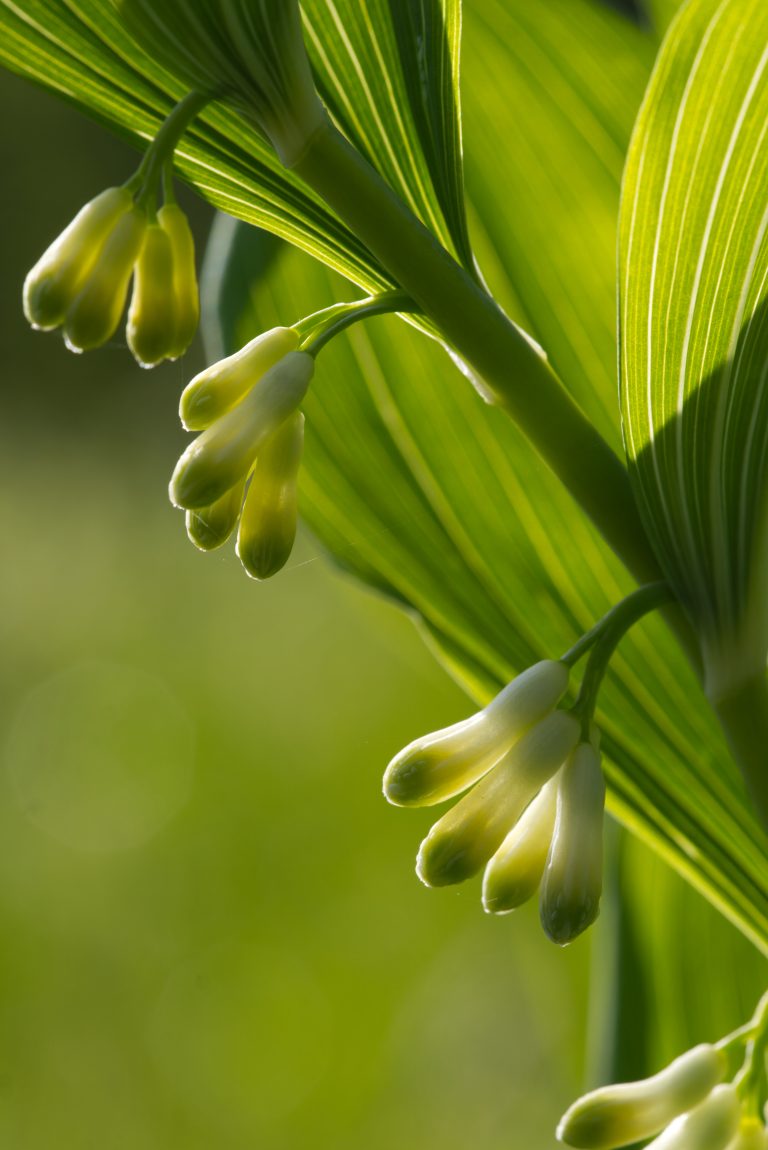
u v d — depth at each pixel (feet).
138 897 3.76
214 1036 3.31
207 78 1.12
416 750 1.12
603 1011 1.41
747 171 1.09
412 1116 3.11
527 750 1.12
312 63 1.14
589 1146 1.14
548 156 1.46
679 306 1.11
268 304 1.42
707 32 1.08
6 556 5.68
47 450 6.54
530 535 1.37
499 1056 3.21
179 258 1.13
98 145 7.36
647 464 1.13
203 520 1.13
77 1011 3.41
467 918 3.54
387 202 1.13
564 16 1.46
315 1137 3.09
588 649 1.13
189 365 6.72
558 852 1.12
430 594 1.37
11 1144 3.08
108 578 5.43
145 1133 3.12
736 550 1.14
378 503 1.38
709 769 1.29
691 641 1.16
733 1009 1.40
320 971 3.46
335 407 1.40
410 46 1.13
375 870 3.71
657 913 1.41
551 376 1.14
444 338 1.15
